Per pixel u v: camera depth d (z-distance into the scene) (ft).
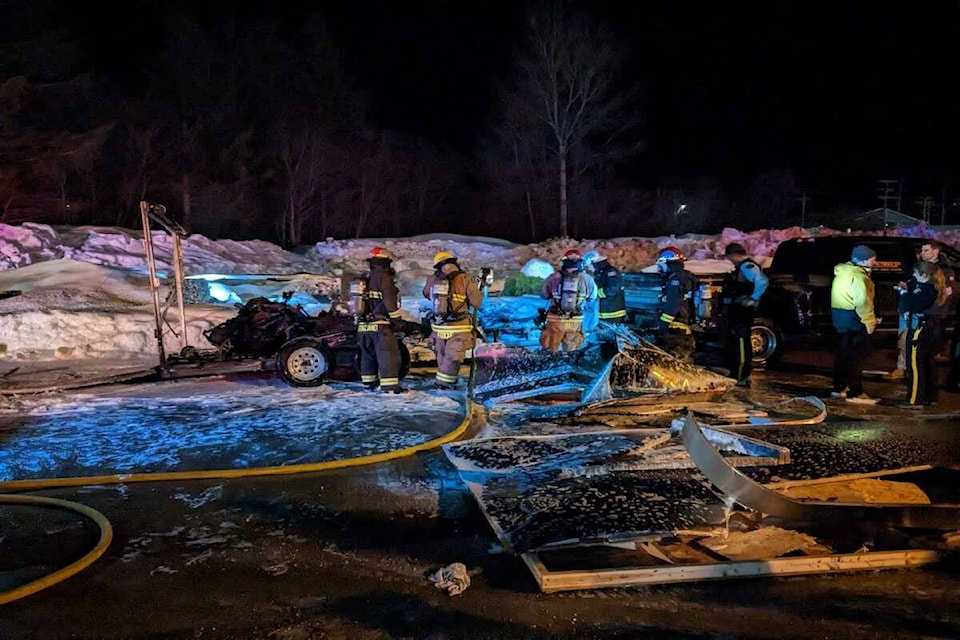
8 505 15.12
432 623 10.69
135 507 15.11
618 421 21.31
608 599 11.39
